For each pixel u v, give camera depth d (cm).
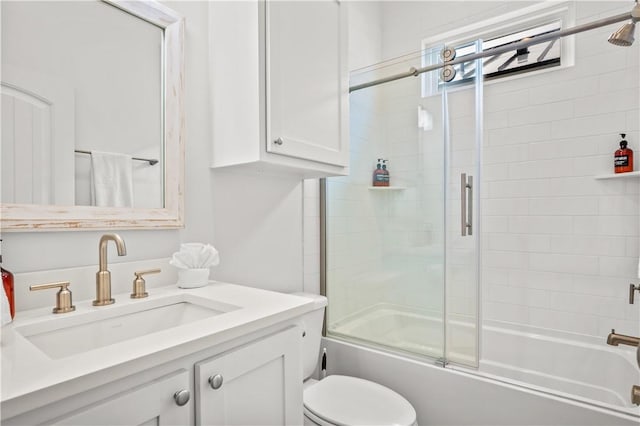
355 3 237
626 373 174
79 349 83
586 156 201
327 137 144
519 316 221
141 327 96
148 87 114
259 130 115
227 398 73
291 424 91
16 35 87
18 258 88
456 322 164
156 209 115
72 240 97
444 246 168
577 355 190
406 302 178
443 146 170
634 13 141
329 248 199
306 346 156
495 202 229
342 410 135
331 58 147
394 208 183
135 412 58
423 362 165
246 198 149
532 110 216
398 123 182
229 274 142
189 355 67
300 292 176
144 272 101
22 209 86
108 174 104
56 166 94
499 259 228
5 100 85
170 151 119
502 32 228
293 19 127
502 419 141
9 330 72
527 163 219
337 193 197
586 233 202
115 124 106
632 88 189
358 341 190
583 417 126
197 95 129
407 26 257
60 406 50
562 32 152
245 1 119
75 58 98
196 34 129
